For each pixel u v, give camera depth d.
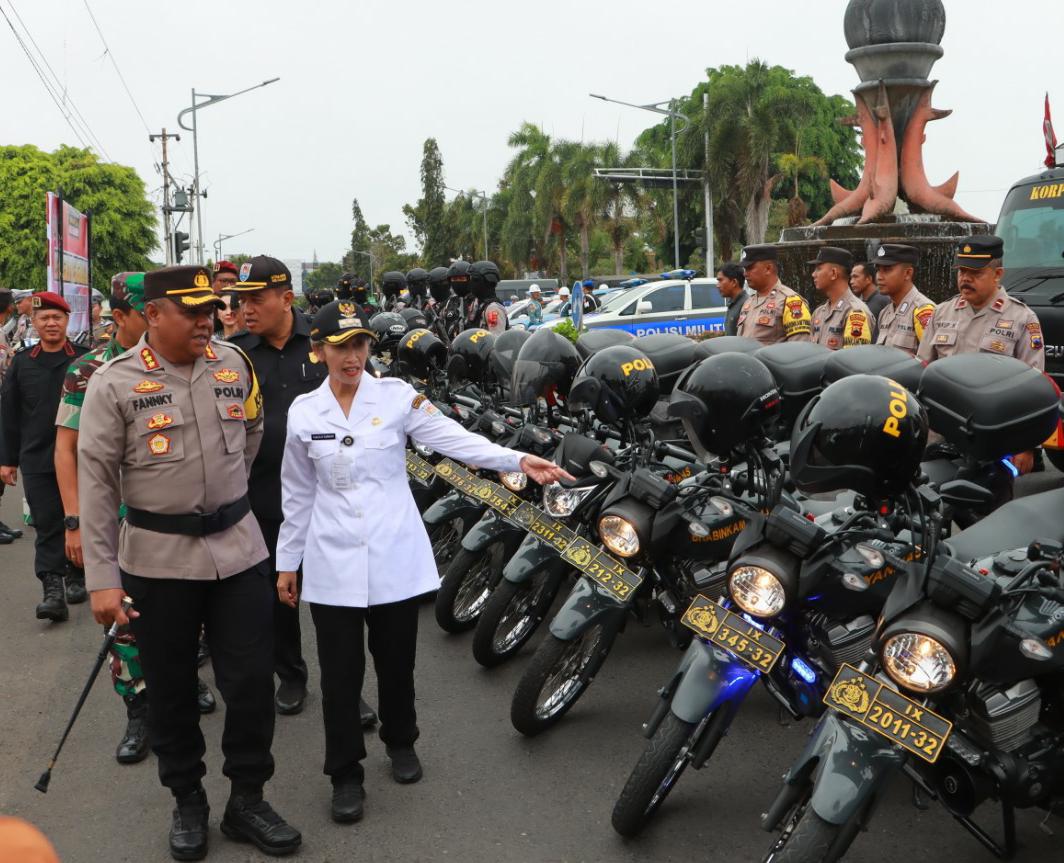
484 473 5.49
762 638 3.38
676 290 18.73
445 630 5.68
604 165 45.06
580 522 4.90
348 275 14.89
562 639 4.29
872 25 13.41
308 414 3.87
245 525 3.68
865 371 4.33
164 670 3.60
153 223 53.97
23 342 12.67
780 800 3.07
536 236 47.66
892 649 2.95
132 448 3.50
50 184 51.34
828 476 3.06
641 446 4.57
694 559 4.37
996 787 3.16
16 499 10.53
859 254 12.58
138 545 3.54
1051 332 9.34
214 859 3.64
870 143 13.76
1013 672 2.97
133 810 4.02
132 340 4.61
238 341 4.61
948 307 6.29
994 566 3.21
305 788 4.14
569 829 3.75
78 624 6.32
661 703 3.65
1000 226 10.48
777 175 36.91
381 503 3.88
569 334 11.20
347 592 3.80
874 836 3.68
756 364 3.70
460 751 4.40
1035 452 5.54
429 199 78.94
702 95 48.44
